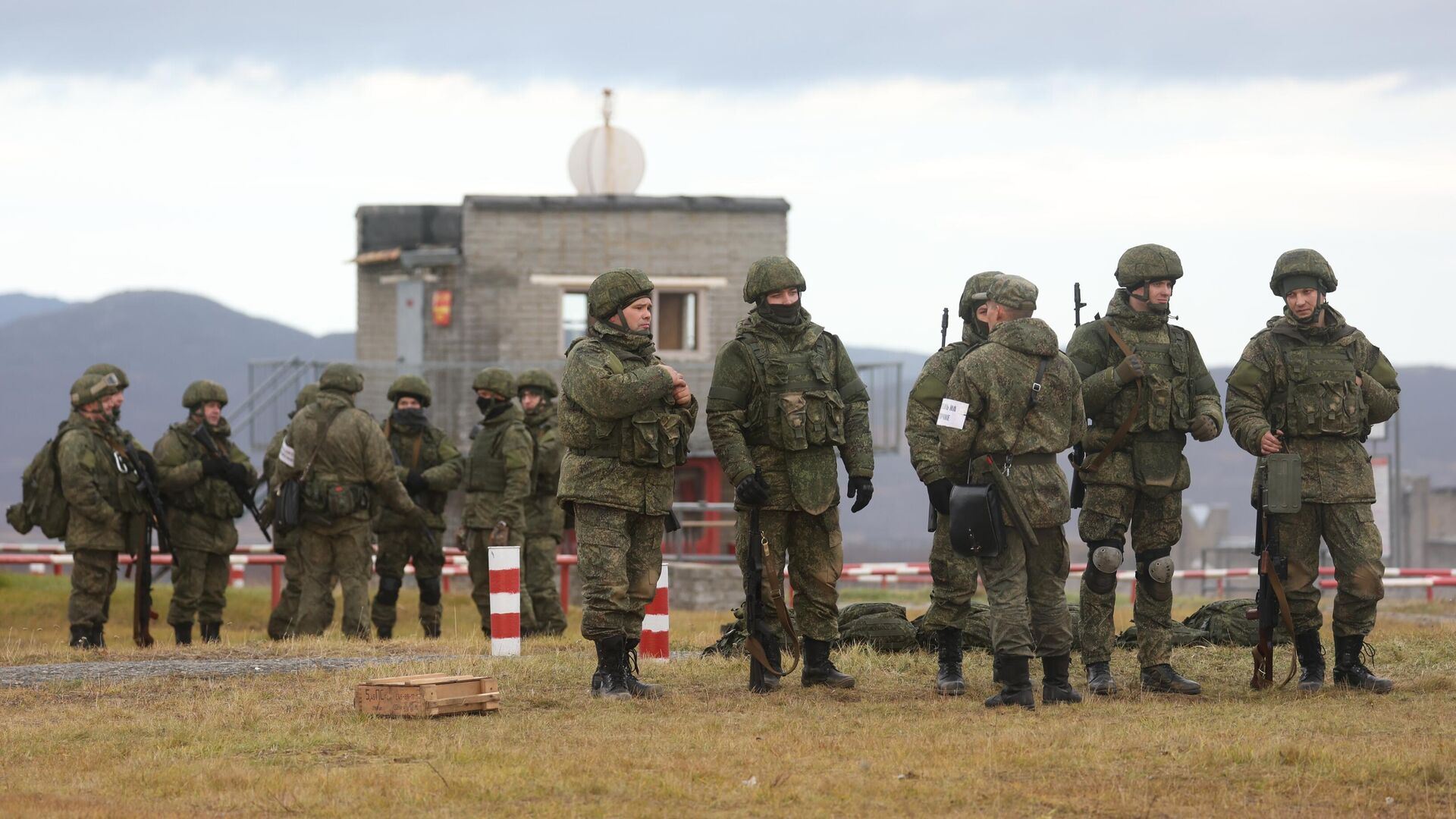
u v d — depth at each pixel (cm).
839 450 1878
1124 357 1839
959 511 1694
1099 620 1870
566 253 6669
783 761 1422
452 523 6481
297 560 3097
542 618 3031
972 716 1661
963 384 1705
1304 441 1889
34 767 1448
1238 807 1246
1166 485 1833
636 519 1845
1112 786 1312
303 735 1566
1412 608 4153
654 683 1953
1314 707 1733
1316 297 1891
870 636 2245
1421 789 1295
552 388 3067
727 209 6731
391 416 3142
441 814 1245
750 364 1814
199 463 3017
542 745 1502
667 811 1246
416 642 2539
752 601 1853
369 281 6925
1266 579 1898
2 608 3878
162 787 1348
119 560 3017
